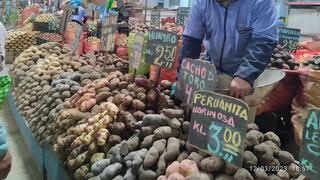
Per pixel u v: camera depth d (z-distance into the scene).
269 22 1.96
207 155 1.59
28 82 3.66
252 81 1.92
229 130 1.44
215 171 1.50
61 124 2.44
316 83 2.48
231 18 2.05
